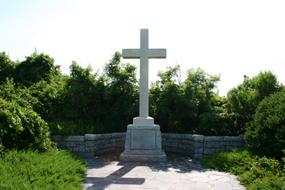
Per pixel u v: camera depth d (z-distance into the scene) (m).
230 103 14.33
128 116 15.31
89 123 14.73
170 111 14.77
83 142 12.48
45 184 7.22
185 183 8.59
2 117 9.24
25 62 19.70
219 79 15.21
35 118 10.45
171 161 11.96
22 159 8.42
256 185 7.88
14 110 9.72
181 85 15.16
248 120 13.98
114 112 15.20
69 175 8.27
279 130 10.34
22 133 9.91
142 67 12.43
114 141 14.23
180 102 14.52
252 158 10.27
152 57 12.47
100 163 11.25
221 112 14.55
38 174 7.69
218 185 8.42
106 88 15.07
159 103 15.06
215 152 12.52
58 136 12.56
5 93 11.98
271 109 10.95
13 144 9.40
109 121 15.27
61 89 15.19
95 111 15.28
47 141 10.64
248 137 11.37
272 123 10.54
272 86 13.94
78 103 14.77
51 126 12.94
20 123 9.51
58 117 14.67
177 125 15.08
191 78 15.07
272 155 10.52
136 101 15.09
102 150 13.31
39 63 19.58
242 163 10.04
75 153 12.44
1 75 19.45
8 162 7.98
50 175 7.83
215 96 15.77
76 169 9.06
